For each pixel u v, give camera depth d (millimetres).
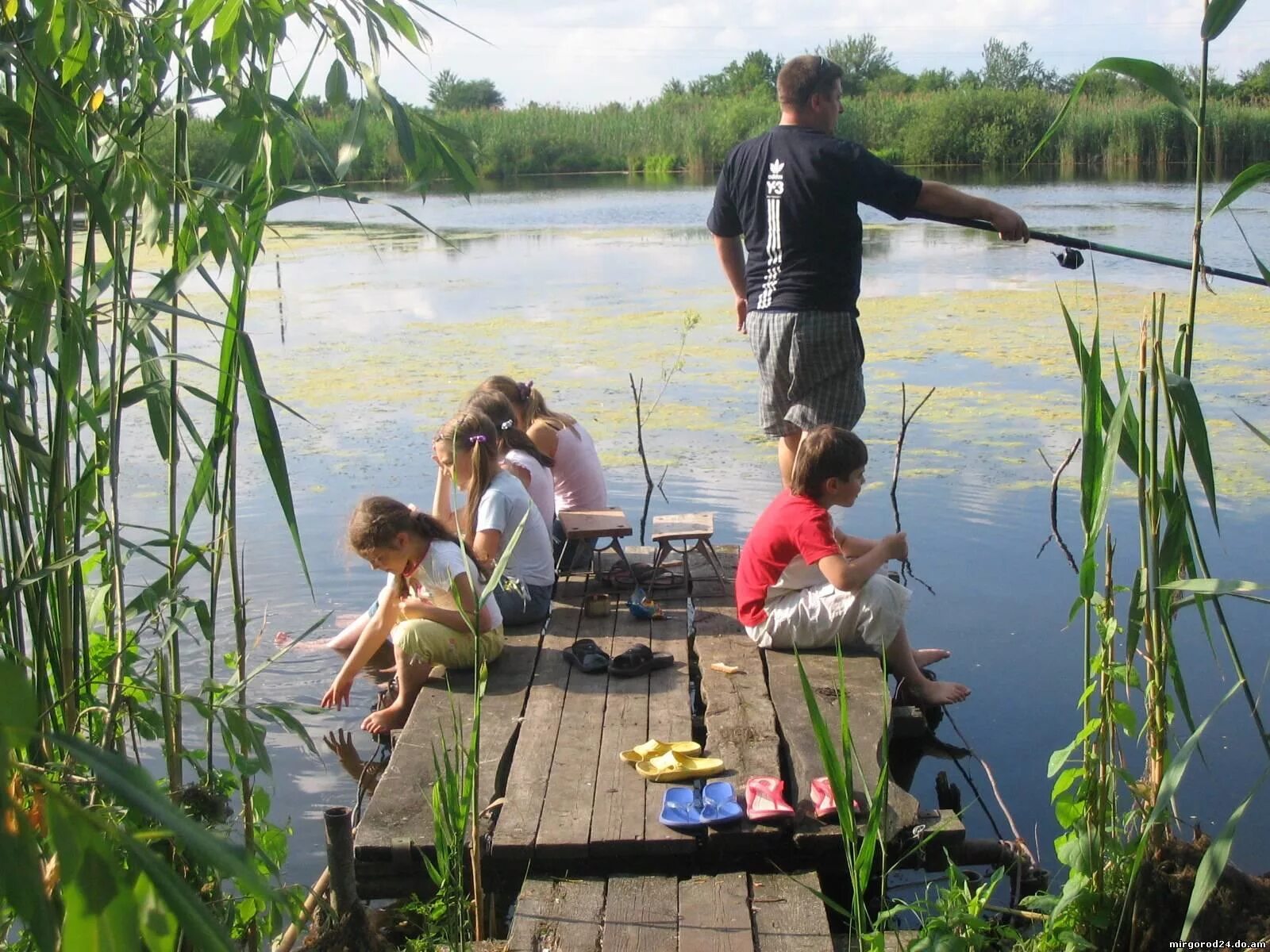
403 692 3738
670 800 2857
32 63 1658
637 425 6938
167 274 1893
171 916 1019
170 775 2020
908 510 5578
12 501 1874
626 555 4969
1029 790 3328
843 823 2043
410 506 3756
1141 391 2152
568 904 2527
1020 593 4672
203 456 2029
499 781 3152
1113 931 2301
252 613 4605
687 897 2545
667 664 3779
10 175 1686
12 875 836
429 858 2738
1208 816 3121
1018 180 23578
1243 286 11219
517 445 4492
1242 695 3766
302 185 1876
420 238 17953
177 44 1818
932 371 8125
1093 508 2197
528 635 4105
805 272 4156
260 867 2100
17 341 1744
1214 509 2105
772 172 4148
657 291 11805
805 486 3799
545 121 31984
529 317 10508
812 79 4145
